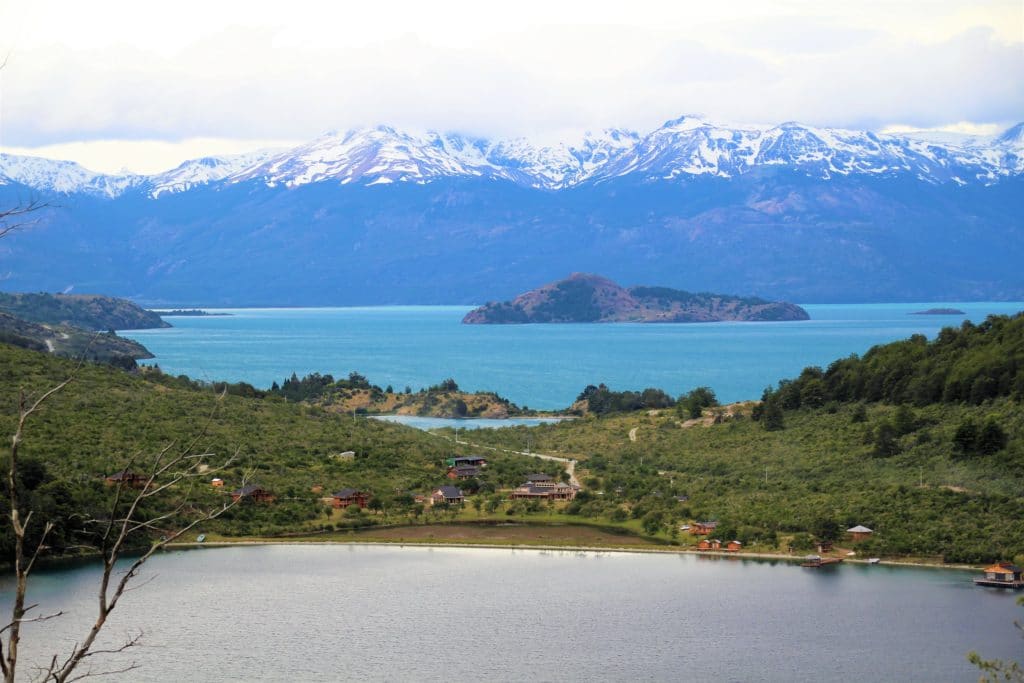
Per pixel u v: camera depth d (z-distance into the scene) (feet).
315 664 434.71
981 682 233.14
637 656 451.53
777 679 425.28
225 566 595.06
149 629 474.90
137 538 626.23
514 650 455.22
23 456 648.38
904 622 493.77
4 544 567.59
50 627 476.54
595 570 598.34
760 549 640.99
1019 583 554.87
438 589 556.10
